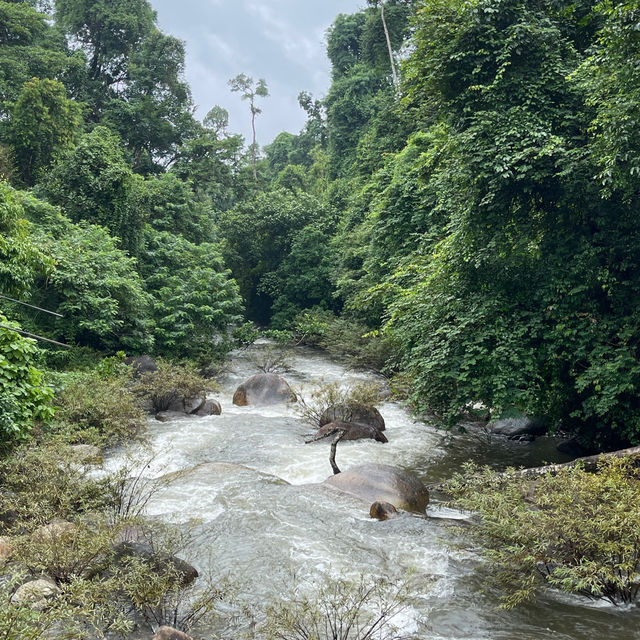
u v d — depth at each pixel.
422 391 10.17
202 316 22.08
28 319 15.73
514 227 9.78
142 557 4.98
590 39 10.70
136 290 18.83
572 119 9.44
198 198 44.03
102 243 19.72
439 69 10.02
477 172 9.47
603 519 4.95
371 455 10.75
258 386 16.41
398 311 11.38
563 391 9.98
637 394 8.69
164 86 43.06
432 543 6.25
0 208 12.42
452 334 9.52
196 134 42.34
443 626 4.62
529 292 9.77
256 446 11.25
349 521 6.83
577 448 11.05
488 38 9.77
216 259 28.28
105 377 14.45
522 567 5.32
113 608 4.27
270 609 4.38
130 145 40.53
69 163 22.67
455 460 10.73
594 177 8.23
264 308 38.72
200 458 10.48
